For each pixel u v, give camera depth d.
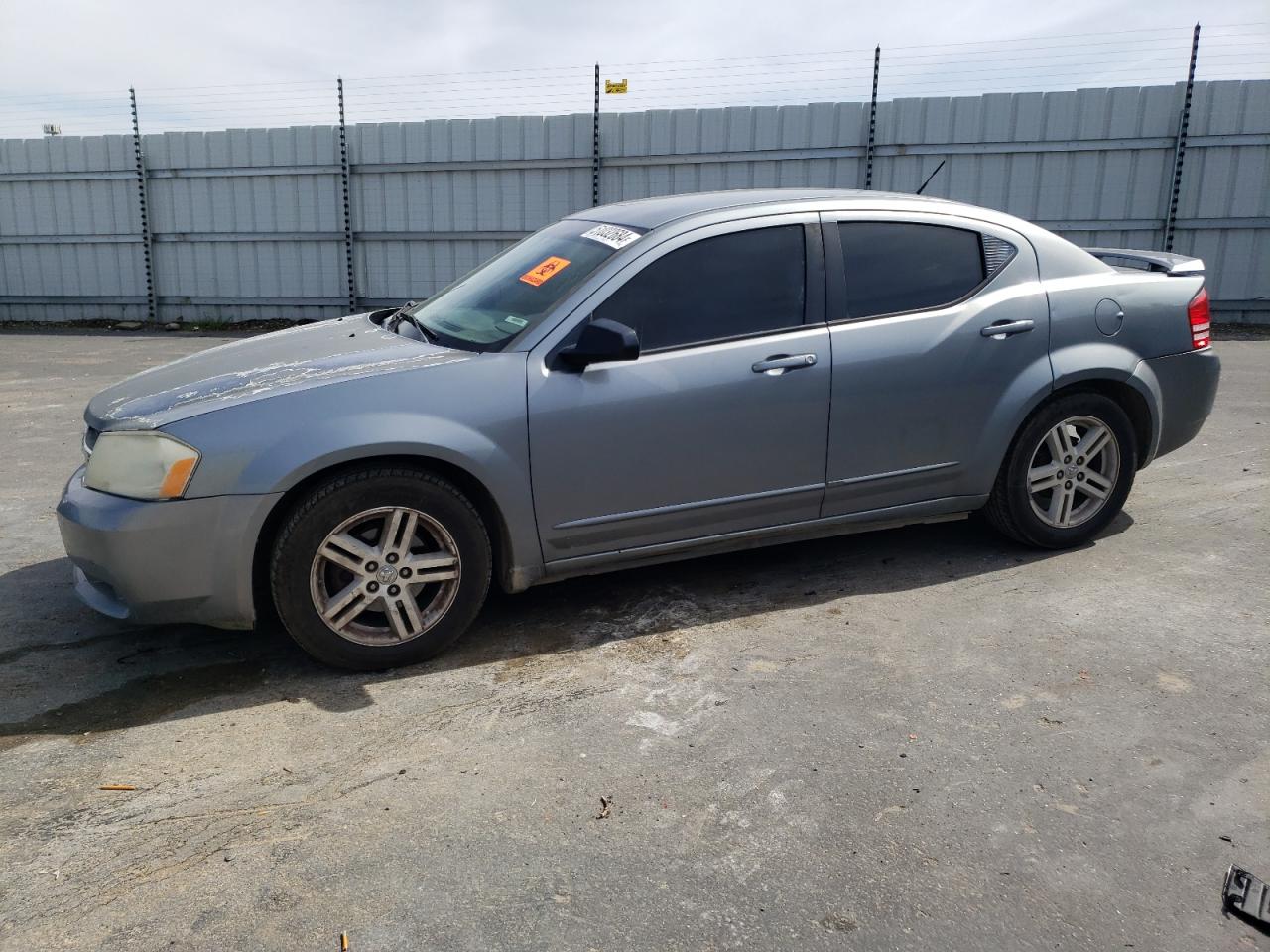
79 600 4.08
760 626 3.72
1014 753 2.80
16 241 15.53
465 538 3.39
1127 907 2.18
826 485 3.87
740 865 2.34
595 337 3.31
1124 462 4.36
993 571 4.20
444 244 14.25
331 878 2.32
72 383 9.58
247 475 3.12
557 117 13.44
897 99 12.54
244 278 15.03
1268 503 5.02
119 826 2.53
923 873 2.30
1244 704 3.04
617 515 3.58
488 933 2.13
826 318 3.81
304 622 3.25
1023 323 4.06
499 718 3.07
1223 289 12.33
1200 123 11.91
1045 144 12.30
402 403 3.26
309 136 14.25
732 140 13.08
